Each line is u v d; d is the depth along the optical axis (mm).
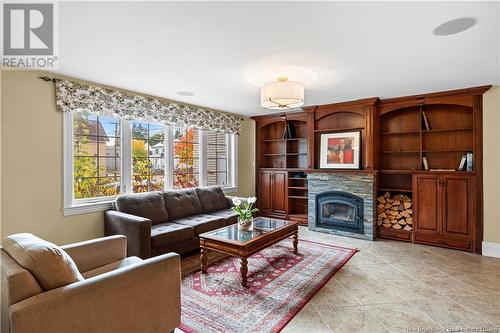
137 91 3881
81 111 3299
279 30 2088
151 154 4285
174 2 1714
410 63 2787
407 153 4602
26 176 2898
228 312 2277
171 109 4383
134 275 1646
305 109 5152
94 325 1473
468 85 3633
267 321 2148
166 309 1832
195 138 5039
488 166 3678
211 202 4715
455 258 3543
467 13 1840
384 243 4215
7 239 1708
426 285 2770
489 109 3672
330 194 4797
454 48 2416
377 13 1841
